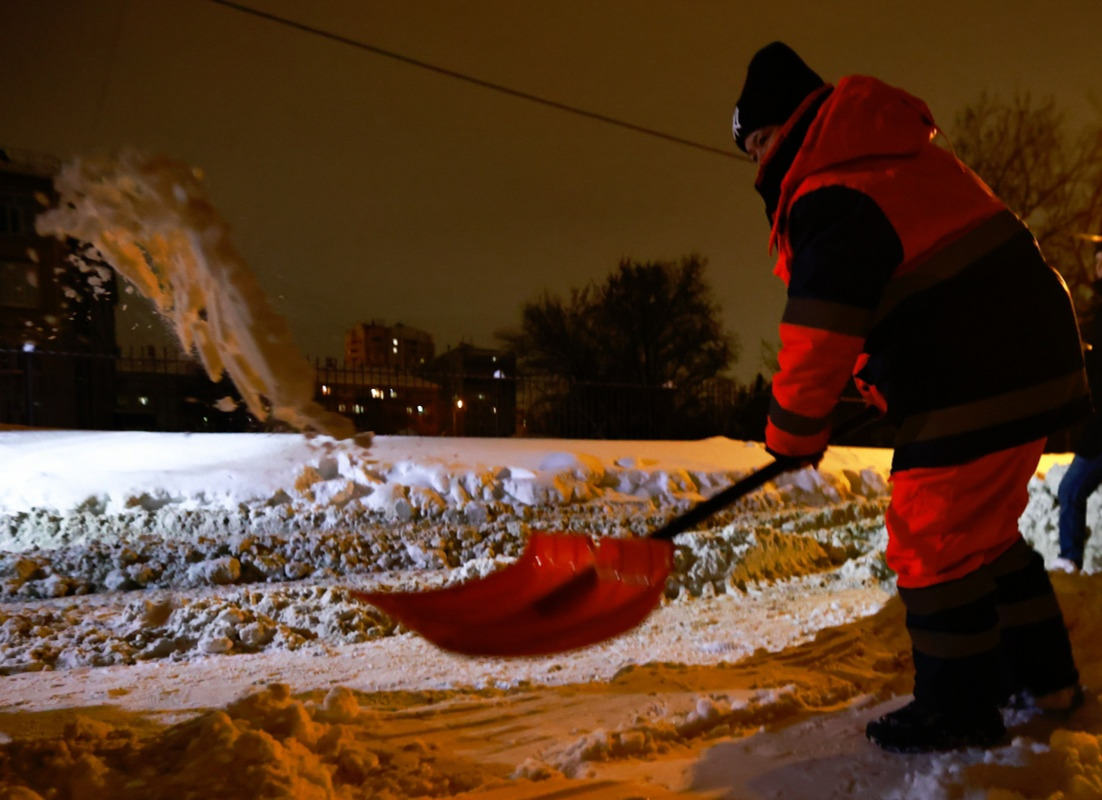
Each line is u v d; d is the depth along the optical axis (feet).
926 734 7.53
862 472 42.83
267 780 6.66
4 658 15.24
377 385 52.90
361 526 29.99
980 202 7.29
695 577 22.16
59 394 50.37
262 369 10.18
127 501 29.14
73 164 9.98
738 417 85.51
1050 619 8.13
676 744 8.82
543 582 8.87
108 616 18.63
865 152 7.22
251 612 18.17
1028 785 6.61
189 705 12.58
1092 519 19.02
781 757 7.91
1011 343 7.07
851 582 23.07
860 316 6.98
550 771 7.86
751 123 8.45
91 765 6.98
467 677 14.52
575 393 63.21
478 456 38.24
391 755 8.00
